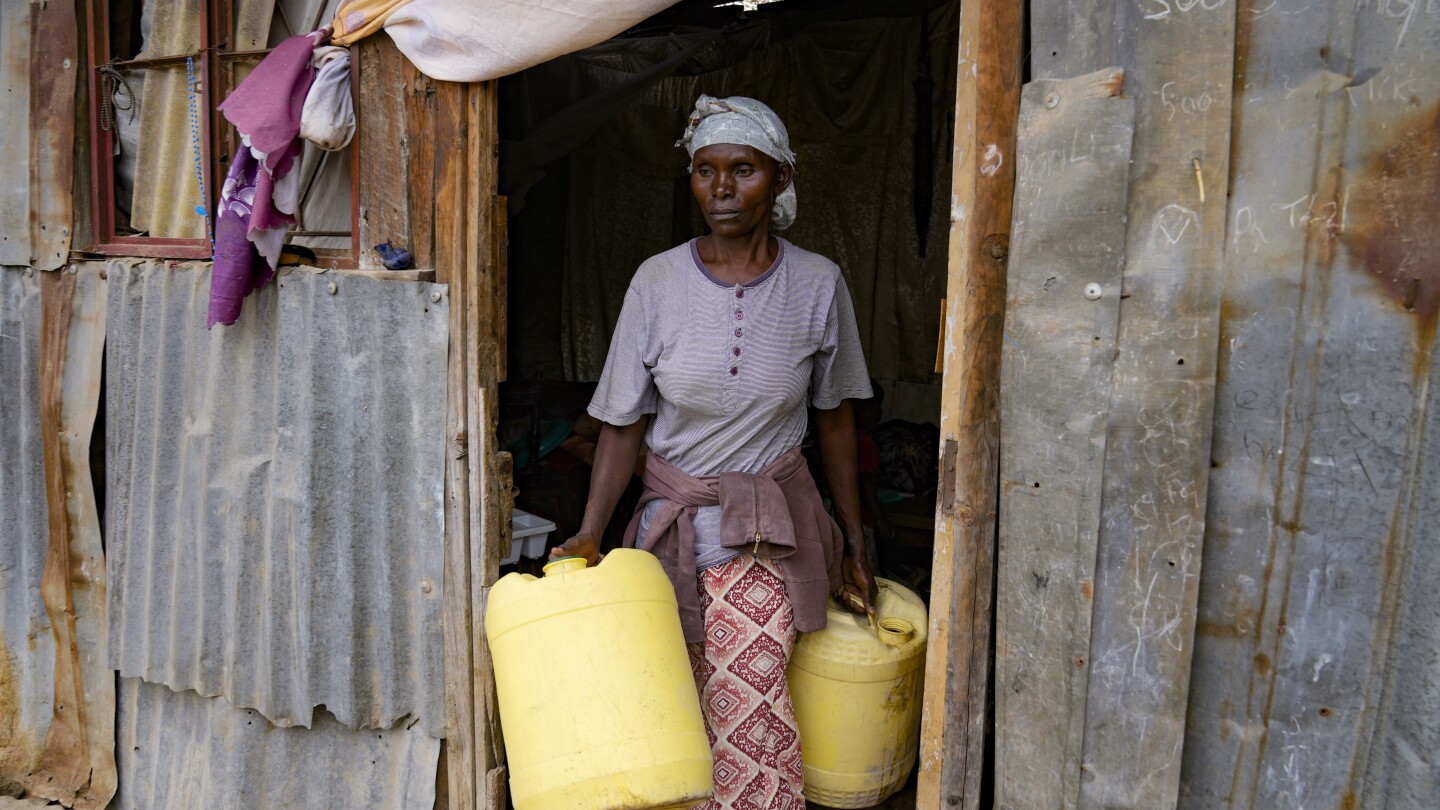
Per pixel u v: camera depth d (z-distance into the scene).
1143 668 1.47
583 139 4.38
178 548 2.31
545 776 1.65
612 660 1.68
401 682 2.17
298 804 2.33
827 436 2.24
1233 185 1.34
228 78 2.13
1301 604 1.37
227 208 1.95
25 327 2.50
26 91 2.39
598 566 1.77
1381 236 1.26
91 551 2.53
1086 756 1.53
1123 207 1.39
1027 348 1.49
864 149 4.48
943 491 1.62
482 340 1.97
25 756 2.68
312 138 1.95
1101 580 1.48
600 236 5.03
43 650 2.64
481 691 2.08
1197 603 1.43
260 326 2.13
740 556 2.02
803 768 2.19
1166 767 1.47
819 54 4.42
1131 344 1.42
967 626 1.62
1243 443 1.38
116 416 2.37
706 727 2.02
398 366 2.04
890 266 4.57
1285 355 1.33
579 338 5.12
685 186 4.87
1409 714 1.31
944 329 1.60
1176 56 1.35
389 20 1.89
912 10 4.24
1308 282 1.31
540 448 3.58
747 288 1.93
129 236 2.39
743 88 4.61
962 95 1.52
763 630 2.01
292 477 2.12
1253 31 1.31
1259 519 1.38
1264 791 1.43
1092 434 1.45
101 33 2.33
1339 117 1.27
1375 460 1.29
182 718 2.46
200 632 2.30
